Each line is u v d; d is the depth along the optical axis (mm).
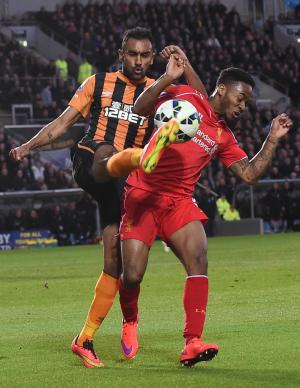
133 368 15695
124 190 16391
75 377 14922
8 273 40594
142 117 17172
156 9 95938
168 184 16016
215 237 71062
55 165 72062
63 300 28562
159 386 13875
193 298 15609
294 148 81562
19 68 84312
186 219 15945
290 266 38656
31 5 99938
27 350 18047
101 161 15953
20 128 71625
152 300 27188
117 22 93938
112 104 17156
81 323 22547
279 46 103938
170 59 15750
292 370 14852
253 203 74938
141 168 14414
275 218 75625
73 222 69812
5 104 78875
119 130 17156
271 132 16547
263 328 19844
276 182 75500
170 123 13898
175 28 94812
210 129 16312
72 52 93125
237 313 22984
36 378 14898
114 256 16672
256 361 15812
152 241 16156
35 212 69000
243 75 16250
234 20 99125
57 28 94250
